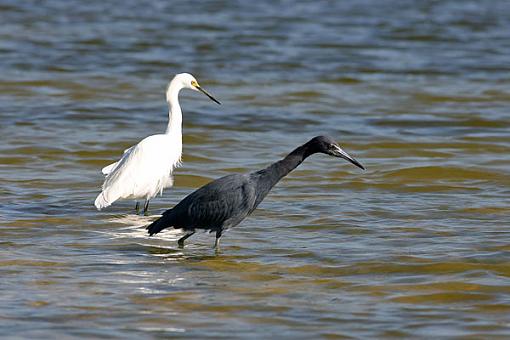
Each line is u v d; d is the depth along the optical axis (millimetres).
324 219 14500
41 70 30125
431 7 46906
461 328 9891
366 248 12953
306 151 12789
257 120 23484
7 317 9977
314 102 25953
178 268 11961
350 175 17719
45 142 20391
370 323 10016
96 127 22422
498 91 27812
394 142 20906
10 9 44312
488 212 15008
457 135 21938
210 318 10125
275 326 9906
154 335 9602
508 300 10773
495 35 38969
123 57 32969
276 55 33844
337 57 33594
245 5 47500
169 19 42312
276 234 13703
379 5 47531
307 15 44000
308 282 11445
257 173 12758
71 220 14375
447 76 30344
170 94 15844
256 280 11516
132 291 10961
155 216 14859
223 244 13164
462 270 11906
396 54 34438
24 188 16453
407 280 11508
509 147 20516
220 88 27953
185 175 17594
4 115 23375
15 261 12078
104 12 44375
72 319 9977
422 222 14375
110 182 14672
